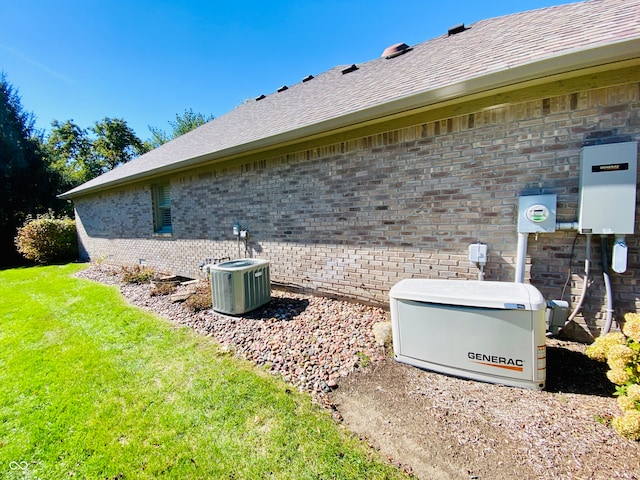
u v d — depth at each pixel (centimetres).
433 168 359
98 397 258
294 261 509
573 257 291
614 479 154
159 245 794
